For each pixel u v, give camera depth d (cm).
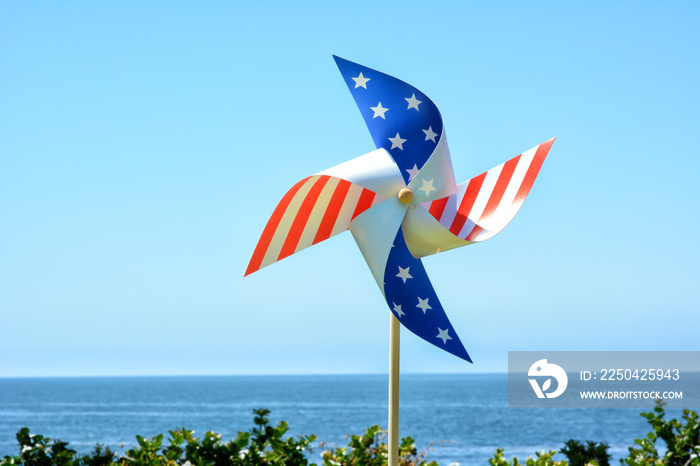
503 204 659
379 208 638
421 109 666
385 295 632
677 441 816
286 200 592
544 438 4522
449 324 645
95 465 670
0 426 6369
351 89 666
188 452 694
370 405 9569
